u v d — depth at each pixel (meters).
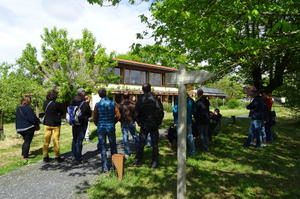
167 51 5.91
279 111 21.77
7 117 9.70
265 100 7.52
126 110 6.12
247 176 4.47
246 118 16.62
